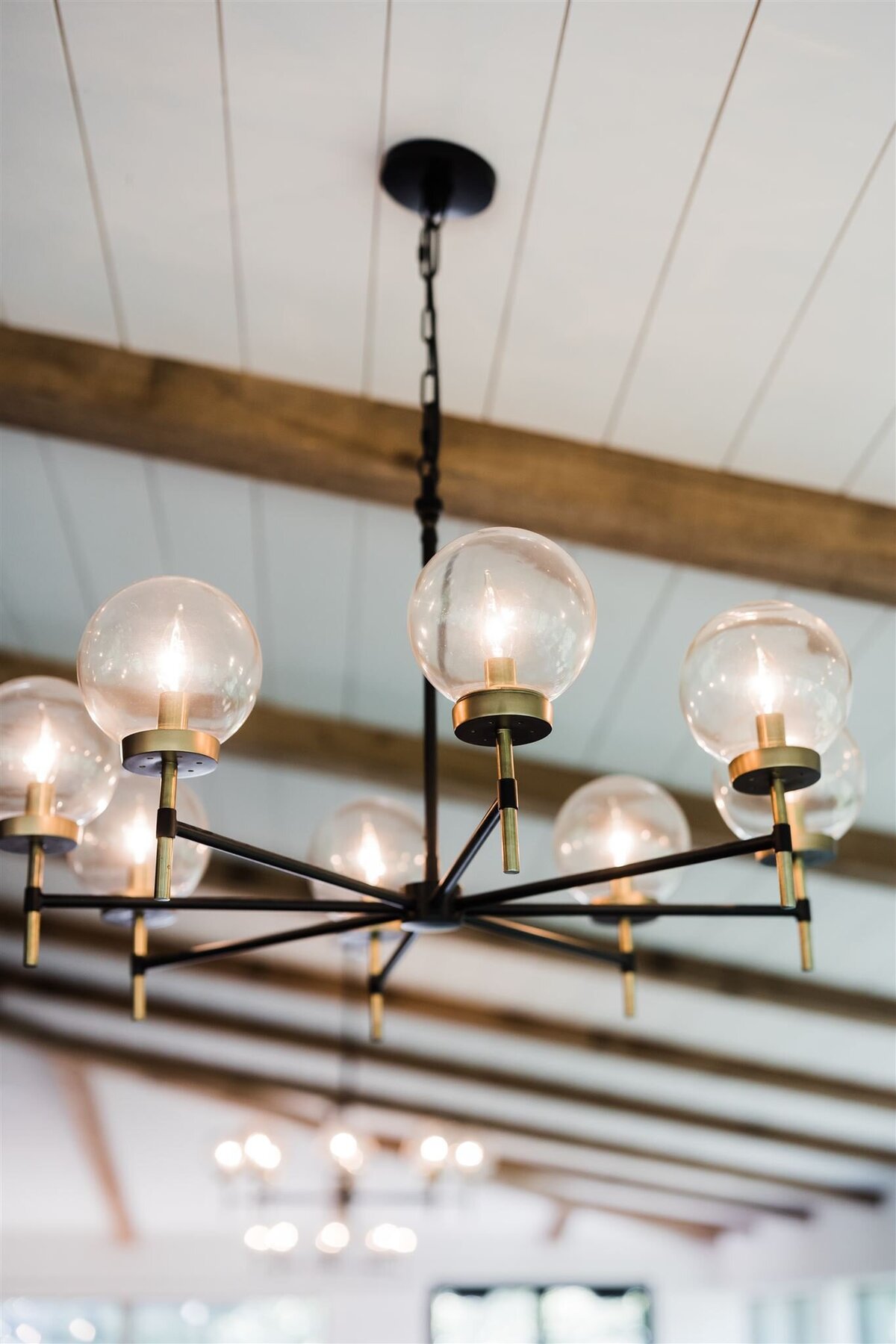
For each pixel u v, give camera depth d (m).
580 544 2.62
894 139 1.74
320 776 3.78
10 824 1.49
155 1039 7.15
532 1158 8.12
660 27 1.63
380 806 1.76
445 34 1.67
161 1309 9.03
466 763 3.49
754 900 3.97
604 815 1.75
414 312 2.17
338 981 5.79
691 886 3.92
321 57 1.73
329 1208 8.12
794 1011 4.77
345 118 1.82
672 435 2.33
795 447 2.30
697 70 1.68
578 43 1.67
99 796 1.54
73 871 1.72
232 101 1.81
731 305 2.05
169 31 1.71
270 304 2.21
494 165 1.86
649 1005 5.34
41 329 2.34
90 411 2.33
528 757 3.47
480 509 2.39
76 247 2.13
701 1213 8.95
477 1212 9.11
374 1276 9.16
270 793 4.02
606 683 3.09
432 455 1.85
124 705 1.26
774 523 2.35
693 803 3.47
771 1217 8.58
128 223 2.07
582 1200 8.87
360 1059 6.66
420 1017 5.79
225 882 4.61
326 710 3.50
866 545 2.35
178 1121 7.90
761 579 2.45
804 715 1.33
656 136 1.78
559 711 3.23
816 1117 6.37
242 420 2.33
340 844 1.72
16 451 2.68
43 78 1.80
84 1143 7.93
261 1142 6.69
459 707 1.22
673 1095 6.48
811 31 1.61
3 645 3.42
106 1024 6.98
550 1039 5.78
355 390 2.37
